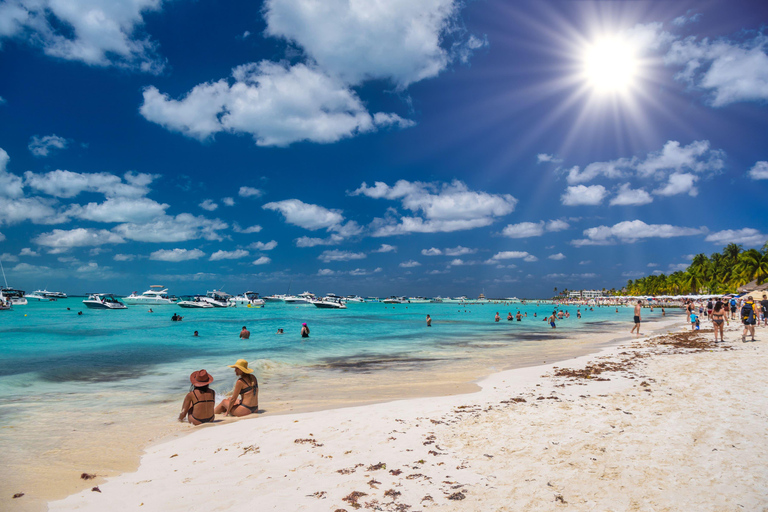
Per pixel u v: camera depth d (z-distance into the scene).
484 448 6.55
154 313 90.75
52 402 11.38
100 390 13.20
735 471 5.23
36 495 5.31
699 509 4.35
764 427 6.86
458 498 4.86
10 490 5.47
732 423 7.14
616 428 7.21
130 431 8.44
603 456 5.95
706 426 7.05
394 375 15.91
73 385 14.13
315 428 8.11
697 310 65.19
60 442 7.69
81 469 6.29
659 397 9.30
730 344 19.70
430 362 19.69
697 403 8.59
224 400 10.05
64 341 31.67
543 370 14.93
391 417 8.72
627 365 14.73
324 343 29.91
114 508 4.92
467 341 31.17
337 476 5.69
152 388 13.52
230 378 15.51
